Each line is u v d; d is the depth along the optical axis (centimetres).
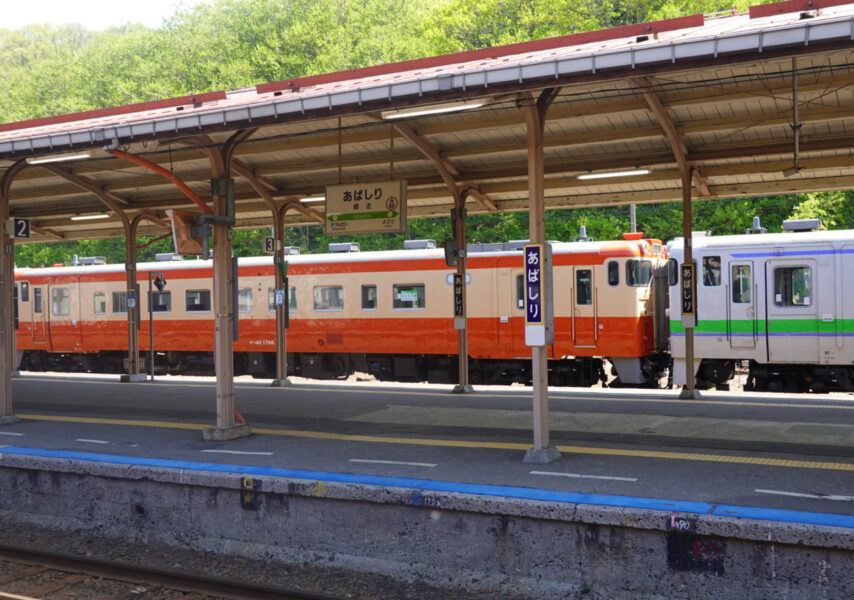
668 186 1580
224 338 1131
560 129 1255
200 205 1141
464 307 1563
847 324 1537
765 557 654
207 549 904
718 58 735
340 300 2100
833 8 852
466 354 1573
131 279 1931
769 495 744
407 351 2016
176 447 1062
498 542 761
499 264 1905
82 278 2508
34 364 2755
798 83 1020
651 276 1884
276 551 866
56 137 1066
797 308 1581
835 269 1548
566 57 791
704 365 1711
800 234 1588
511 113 1191
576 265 1839
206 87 4144
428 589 775
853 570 624
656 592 696
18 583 820
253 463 948
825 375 1608
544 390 927
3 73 5594
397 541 809
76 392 1709
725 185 1565
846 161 1329
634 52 760
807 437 1011
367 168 1538
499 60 973
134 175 1612
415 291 2003
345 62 3656
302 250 3791
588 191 1641
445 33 3700
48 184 1706
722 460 897
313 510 853
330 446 1047
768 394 1433
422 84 862
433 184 1555
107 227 2234
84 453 1028
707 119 1189
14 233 1327
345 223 1271
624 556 709
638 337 1791
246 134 1143
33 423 1288
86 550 936
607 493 763
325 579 815
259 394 1606
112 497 968
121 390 1733
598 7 3403
